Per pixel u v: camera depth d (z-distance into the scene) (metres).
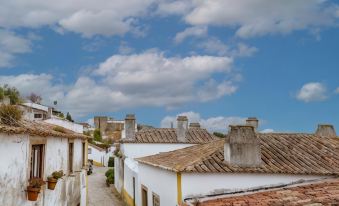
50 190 11.08
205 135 27.48
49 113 24.05
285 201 9.27
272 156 12.72
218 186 11.24
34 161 9.80
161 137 26.38
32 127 9.25
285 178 11.62
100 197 26.95
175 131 27.58
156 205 14.53
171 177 12.02
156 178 14.55
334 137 15.86
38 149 10.20
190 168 11.13
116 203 24.64
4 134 7.20
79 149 18.34
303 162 12.38
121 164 27.48
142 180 17.86
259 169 11.54
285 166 11.90
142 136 26.34
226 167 11.50
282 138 14.77
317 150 13.69
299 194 9.84
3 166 7.16
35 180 8.69
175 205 11.30
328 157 13.04
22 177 8.27
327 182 11.08
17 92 19.89
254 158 11.80
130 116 25.98
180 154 14.99
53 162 11.66
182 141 26.00
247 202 9.73
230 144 11.73
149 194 15.93
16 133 7.62
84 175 20.72
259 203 9.45
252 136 11.91
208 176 11.28
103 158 56.59
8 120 8.20
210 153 12.49
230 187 11.28
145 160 16.42
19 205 8.09
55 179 10.66
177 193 11.11
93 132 68.00
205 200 10.67
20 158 8.15
